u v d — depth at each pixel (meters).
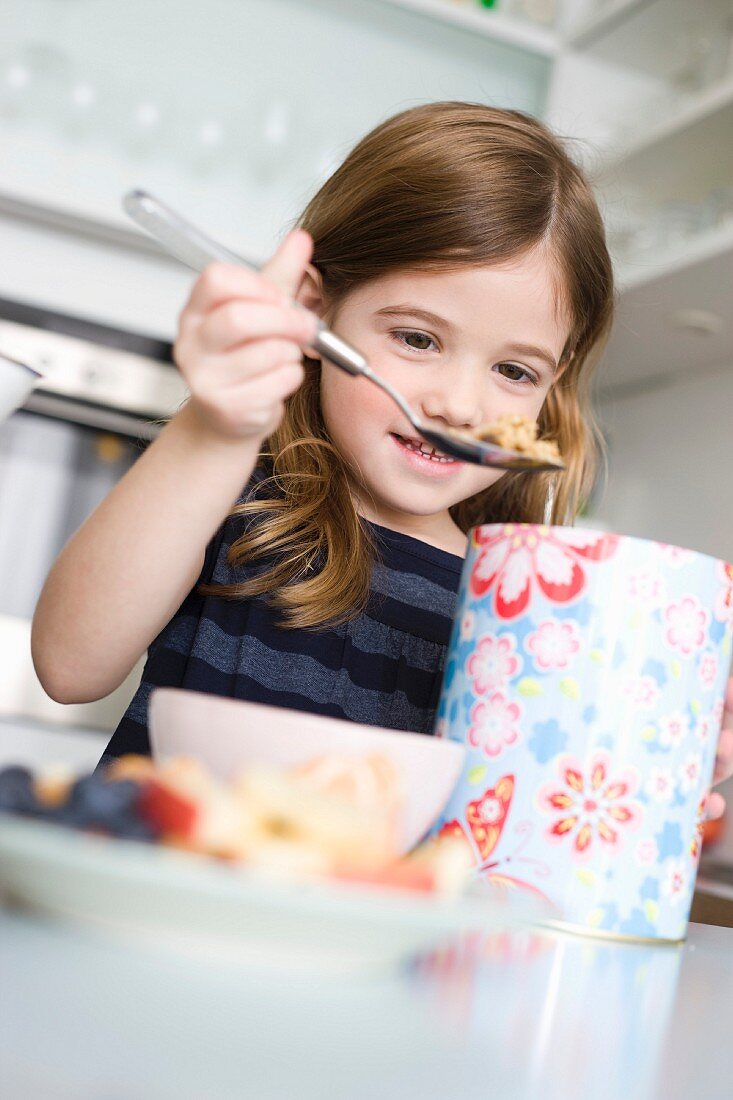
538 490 1.20
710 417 2.30
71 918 0.33
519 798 0.50
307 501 1.00
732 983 0.45
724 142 2.08
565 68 2.37
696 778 0.53
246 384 0.55
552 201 0.99
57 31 2.18
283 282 0.60
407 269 0.92
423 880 0.35
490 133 1.02
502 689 0.51
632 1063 0.30
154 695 0.44
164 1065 0.23
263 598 0.97
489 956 0.42
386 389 0.69
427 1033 0.29
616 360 2.42
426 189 0.94
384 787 0.39
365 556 1.00
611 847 0.50
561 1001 0.36
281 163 2.27
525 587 0.51
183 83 2.24
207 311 0.55
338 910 0.31
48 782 0.35
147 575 0.65
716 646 0.53
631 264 2.03
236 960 0.32
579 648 0.50
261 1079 0.23
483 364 0.94
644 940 0.51
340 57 2.31
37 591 2.12
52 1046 0.23
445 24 2.33
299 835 0.34
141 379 2.17
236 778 0.41
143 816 0.33
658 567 0.51
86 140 2.18
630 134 2.22
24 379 0.75
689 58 2.15
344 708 0.97
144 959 0.31
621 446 2.55
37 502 2.13
